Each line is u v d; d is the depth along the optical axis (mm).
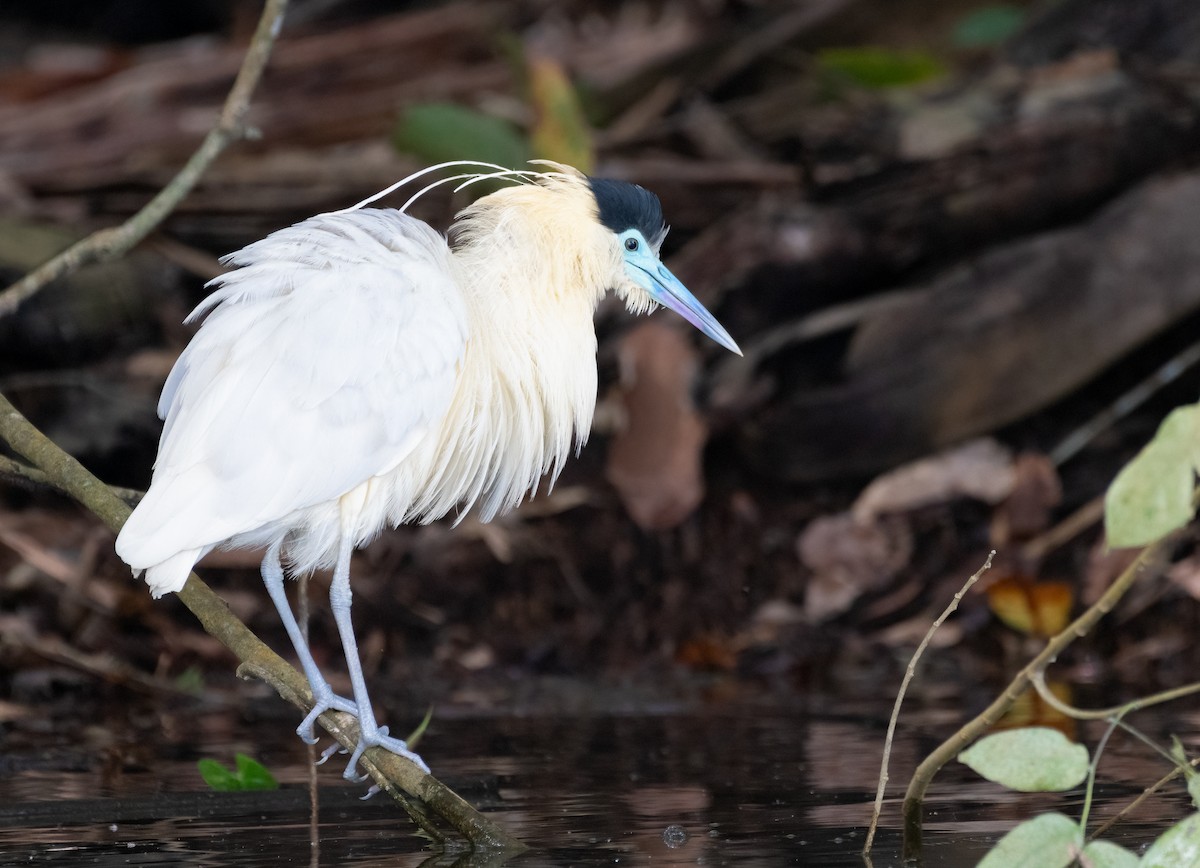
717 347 13875
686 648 11383
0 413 7594
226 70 17234
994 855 5352
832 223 13914
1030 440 13359
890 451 13141
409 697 10250
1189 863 5121
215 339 7012
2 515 12102
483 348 7531
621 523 12844
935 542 12562
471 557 12461
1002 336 12984
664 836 6289
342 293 7066
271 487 6801
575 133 13844
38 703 10031
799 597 12328
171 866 5891
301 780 7613
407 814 6770
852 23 16797
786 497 13320
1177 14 15102
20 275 13742
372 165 15461
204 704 10047
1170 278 12875
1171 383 13484
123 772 7840
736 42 16859
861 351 13156
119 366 13836
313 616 11703
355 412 6949
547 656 11484
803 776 7512
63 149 16234
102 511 7047
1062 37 15500
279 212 14828
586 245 8062
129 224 8750
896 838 6230
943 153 13977
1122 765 7574
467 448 7629
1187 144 13625
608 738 8656
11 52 22266
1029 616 11383
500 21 18219
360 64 17375
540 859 5945
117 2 23219
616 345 13820
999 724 8789
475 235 8008
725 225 14297
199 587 7027
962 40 16031
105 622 11117
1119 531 5176
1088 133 13602
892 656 11398
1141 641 11289
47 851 6156
